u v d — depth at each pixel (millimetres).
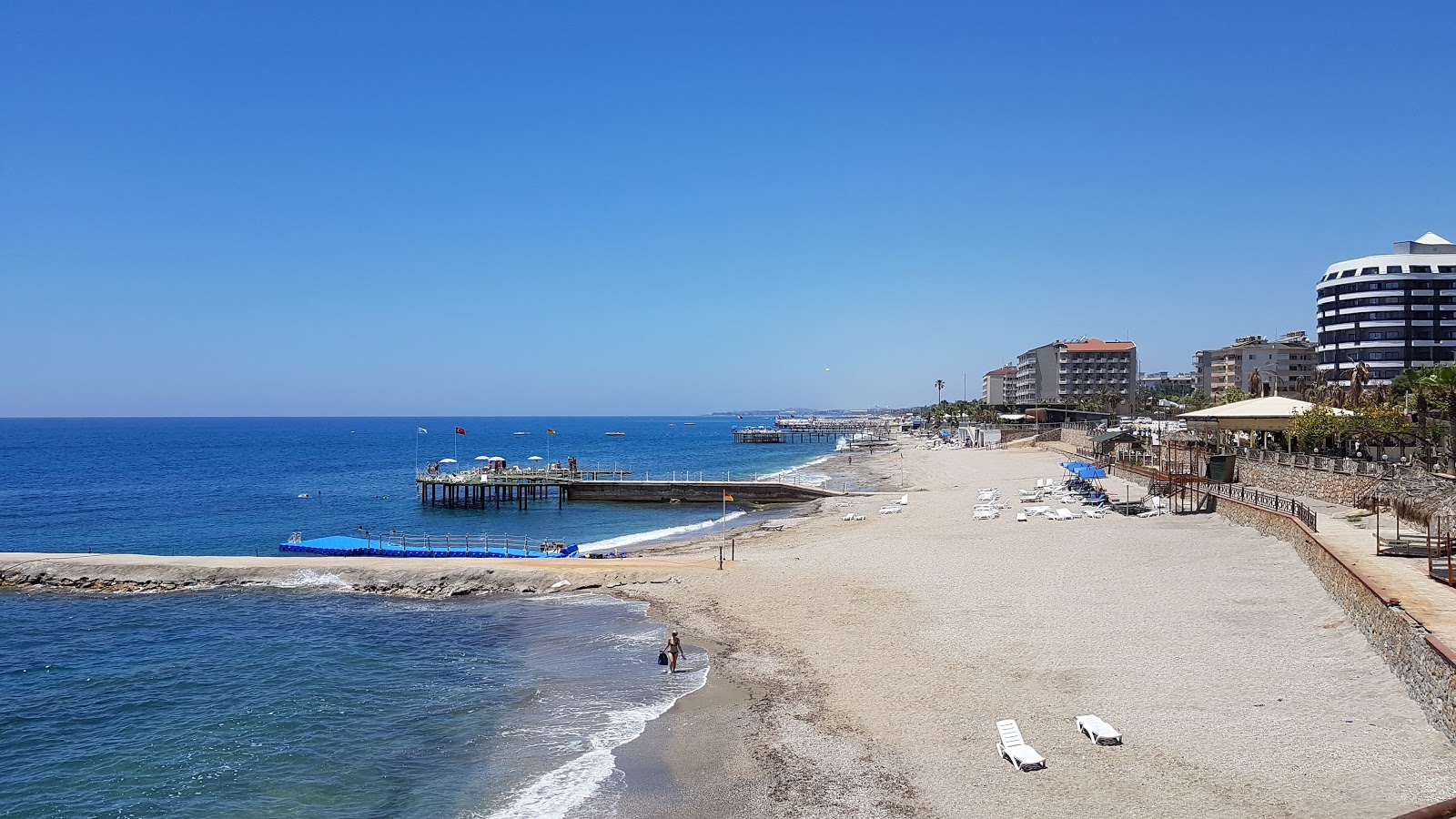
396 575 44156
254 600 42094
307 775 21500
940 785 18531
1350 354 143125
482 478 88188
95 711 26688
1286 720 20219
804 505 81188
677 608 37000
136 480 127000
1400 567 27641
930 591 36562
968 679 25094
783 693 25250
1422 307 139000
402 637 34750
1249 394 105562
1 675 30391
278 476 134000
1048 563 40562
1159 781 17859
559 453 199375
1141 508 54656
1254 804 16578
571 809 18844
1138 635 28109
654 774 20344
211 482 122125
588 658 30531
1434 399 51188
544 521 77312
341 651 32844
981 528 53281
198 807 20031
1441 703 18312
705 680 27062
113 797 20672
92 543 66188
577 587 42344
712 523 71312
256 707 26625
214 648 33562
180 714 26188
